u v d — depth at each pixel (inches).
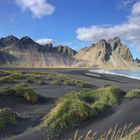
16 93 979.9
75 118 631.8
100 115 710.5
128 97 987.9
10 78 1764.3
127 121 654.5
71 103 690.2
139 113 733.9
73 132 574.9
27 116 731.4
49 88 1493.6
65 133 569.6
